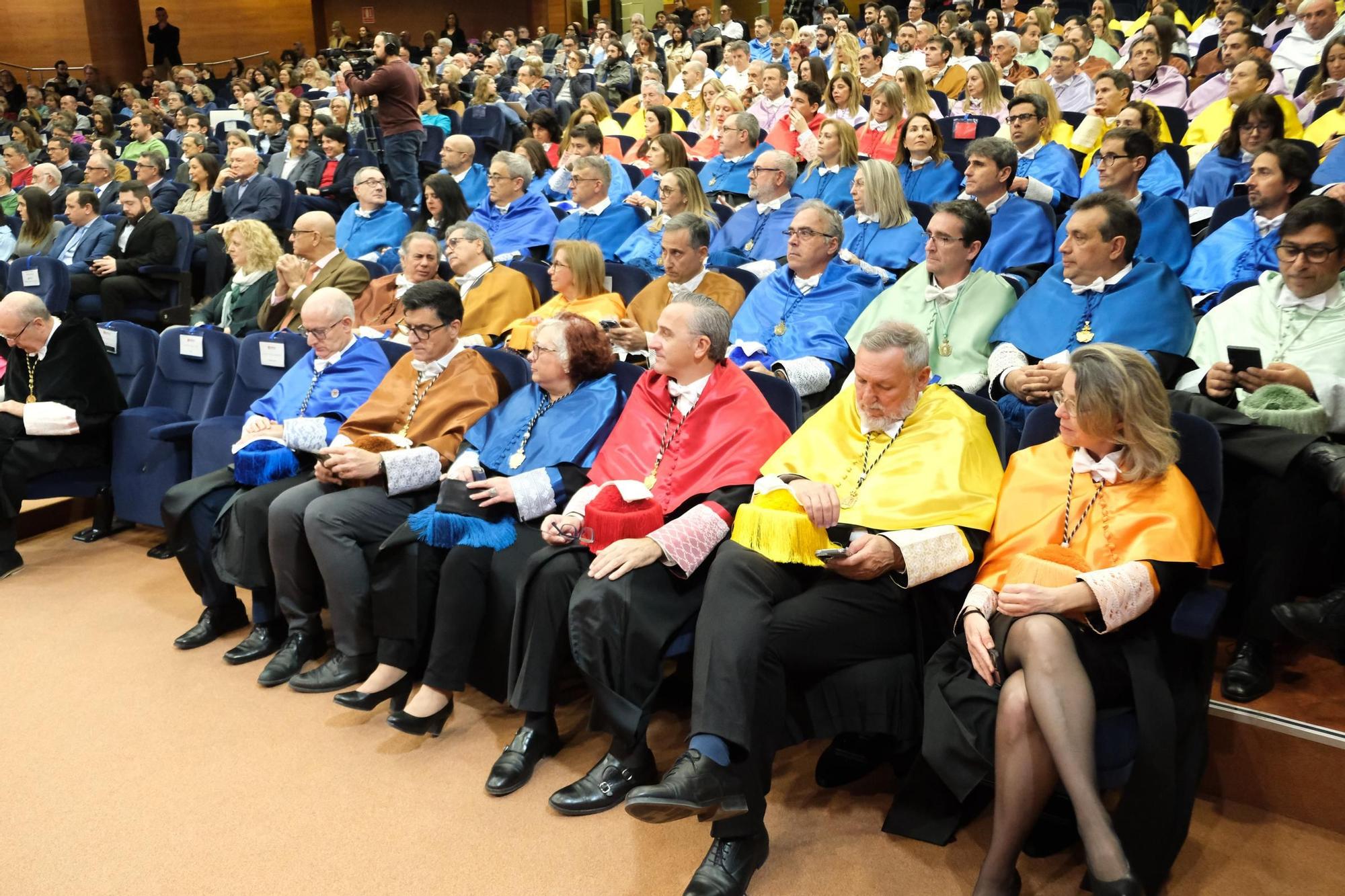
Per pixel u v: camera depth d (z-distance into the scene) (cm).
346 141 815
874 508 246
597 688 237
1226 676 240
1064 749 190
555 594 249
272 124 1003
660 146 578
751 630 217
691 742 211
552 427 303
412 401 340
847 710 229
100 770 262
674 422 280
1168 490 220
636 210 548
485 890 215
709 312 276
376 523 300
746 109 798
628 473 279
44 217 699
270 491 322
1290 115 513
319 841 233
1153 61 677
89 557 413
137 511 415
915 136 529
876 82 764
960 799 209
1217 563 219
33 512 441
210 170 759
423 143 760
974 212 336
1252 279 350
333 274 487
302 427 340
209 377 425
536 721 256
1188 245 401
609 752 248
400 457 303
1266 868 213
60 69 1547
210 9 1786
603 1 1599
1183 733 206
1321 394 266
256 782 256
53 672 315
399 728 269
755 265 444
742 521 232
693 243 394
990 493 246
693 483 267
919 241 440
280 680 307
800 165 659
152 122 1098
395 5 1816
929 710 218
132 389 442
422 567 278
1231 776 234
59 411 397
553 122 771
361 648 302
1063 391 227
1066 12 1028
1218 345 307
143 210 656
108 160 830
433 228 577
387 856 227
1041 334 322
